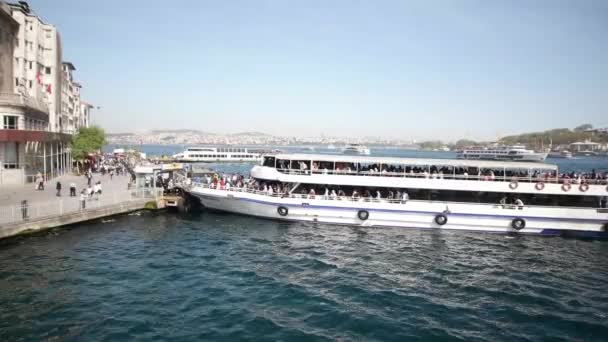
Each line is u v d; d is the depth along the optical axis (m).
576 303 21.38
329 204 37.09
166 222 37.00
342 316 18.91
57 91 69.88
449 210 36.19
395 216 36.84
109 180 53.88
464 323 18.67
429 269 26.30
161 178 47.75
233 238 32.19
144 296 20.31
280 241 31.70
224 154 132.12
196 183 41.81
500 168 37.16
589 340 17.50
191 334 16.69
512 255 29.97
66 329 16.66
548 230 35.72
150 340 16.06
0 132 42.62
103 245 28.94
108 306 18.98
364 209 37.03
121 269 24.14
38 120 57.12
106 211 36.56
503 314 19.78
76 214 33.56
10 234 28.61
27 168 49.75
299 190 38.91
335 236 33.69
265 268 25.36
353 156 38.78
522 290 23.05
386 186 37.38
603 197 36.09
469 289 22.98
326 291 21.94
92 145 75.12
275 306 19.75
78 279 22.22
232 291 21.45
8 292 20.09
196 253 27.97
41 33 63.53
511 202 36.84
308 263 26.62
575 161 191.75
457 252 30.33
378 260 27.86
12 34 53.50
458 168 38.47
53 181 50.88
